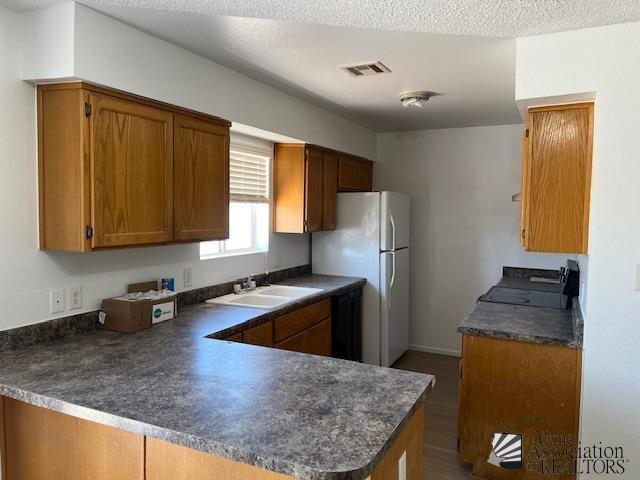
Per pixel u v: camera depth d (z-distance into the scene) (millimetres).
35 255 2074
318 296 3387
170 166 2395
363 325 4227
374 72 2836
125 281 2543
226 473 1319
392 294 4277
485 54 2506
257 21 2078
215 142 2719
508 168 4543
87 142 1979
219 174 2756
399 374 1734
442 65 2693
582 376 2160
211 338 2268
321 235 4398
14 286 2002
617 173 1977
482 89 3229
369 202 4180
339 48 2422
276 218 3844
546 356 2367
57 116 2018
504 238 4586
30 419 1692
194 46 2398
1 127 1935
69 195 2006
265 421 1331
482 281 4691
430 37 2254
